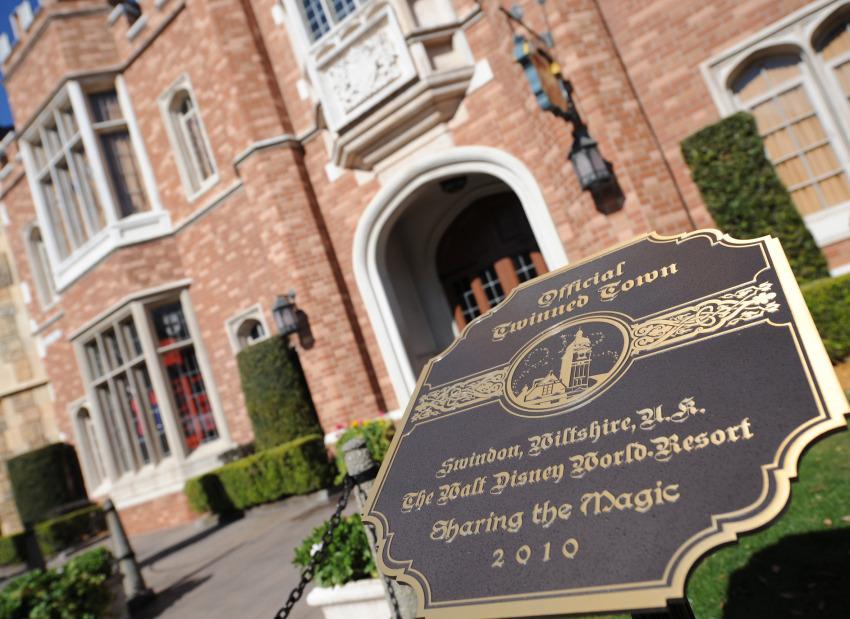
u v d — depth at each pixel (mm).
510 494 1660
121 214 11727
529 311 2342
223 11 9758
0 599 4801
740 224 6359
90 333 12180
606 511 1440
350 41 8086
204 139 11320
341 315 8992
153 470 11227
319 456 8391
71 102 11906
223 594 5453
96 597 5180
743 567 2918
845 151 6230
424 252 10430
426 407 2240
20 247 15234
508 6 7289
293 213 9195
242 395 10656
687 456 1420
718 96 6637
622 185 6500
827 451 3945
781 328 1527
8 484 14898
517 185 7793
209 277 11055
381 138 8359
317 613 4164
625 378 1728
